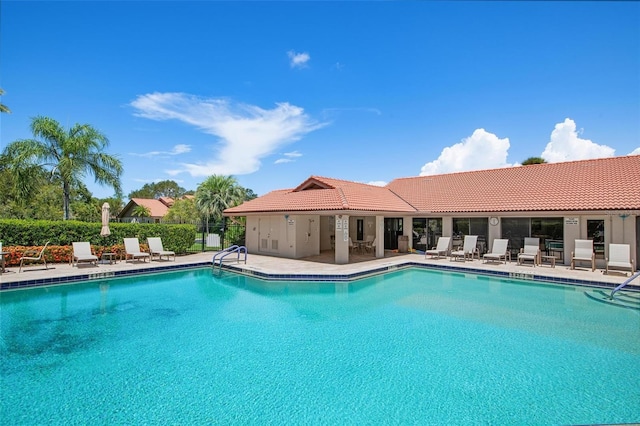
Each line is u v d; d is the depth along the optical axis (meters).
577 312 10.38
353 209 17.48
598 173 19.42
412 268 18.42
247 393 5.71
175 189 112.69
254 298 12.04
